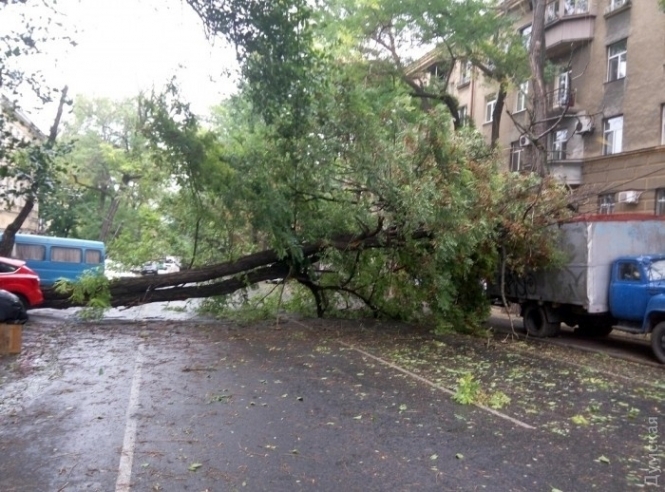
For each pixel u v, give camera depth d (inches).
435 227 499.2
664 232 522.3
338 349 449.1
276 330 549.6
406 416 265.1
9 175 362.6
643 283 465.7
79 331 521.0
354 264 605.0
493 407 284.7
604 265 506.3
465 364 400.5
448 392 315.0
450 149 501.7
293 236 545.6
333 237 578.6
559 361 427.8
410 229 515.8
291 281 629.6
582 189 615.8
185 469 195.0
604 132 893.8
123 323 584.7
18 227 665.6
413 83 903.7
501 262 577.6
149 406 271.6
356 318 650.8
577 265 517.3
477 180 512.4
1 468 193.9
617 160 855.1
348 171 515.8
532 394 315.3
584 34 914.7
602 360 441.4
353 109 486.6
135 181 728.3
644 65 823.7
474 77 967.0
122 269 630.5
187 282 584.4
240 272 599.2
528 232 525.7
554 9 971.9
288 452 213.3
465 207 493.7
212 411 265.3
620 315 488.1
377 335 531.8
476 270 582.6
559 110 943.0
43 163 373.7
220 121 704.4
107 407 269.1
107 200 1391.5
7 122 372.5
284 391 307.6
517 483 188.7
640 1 831.1
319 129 493.4
